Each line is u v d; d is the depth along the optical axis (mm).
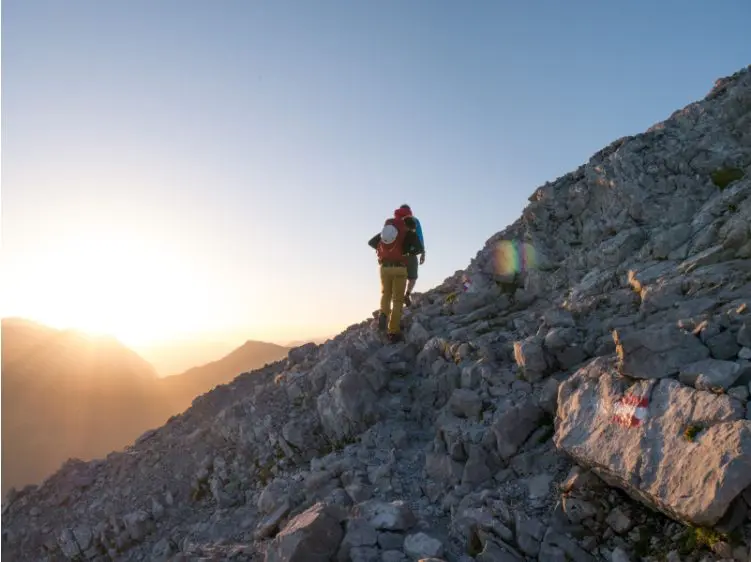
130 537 10750
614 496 5676
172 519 10766
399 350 10953
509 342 9305
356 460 8477
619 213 10938
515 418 7215
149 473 12367
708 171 10430
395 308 11430
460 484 7125
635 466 5125
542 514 5957
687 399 5129
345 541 6039
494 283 11906
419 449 8367
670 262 8945
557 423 6715
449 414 8539
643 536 5219
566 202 12250
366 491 7500
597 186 11680
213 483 10758
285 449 10344
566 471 6426
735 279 7324
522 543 5660
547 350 8117
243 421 11742
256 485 10156
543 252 11625
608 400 5887
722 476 4352
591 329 8258
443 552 5695
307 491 8188
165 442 13492
